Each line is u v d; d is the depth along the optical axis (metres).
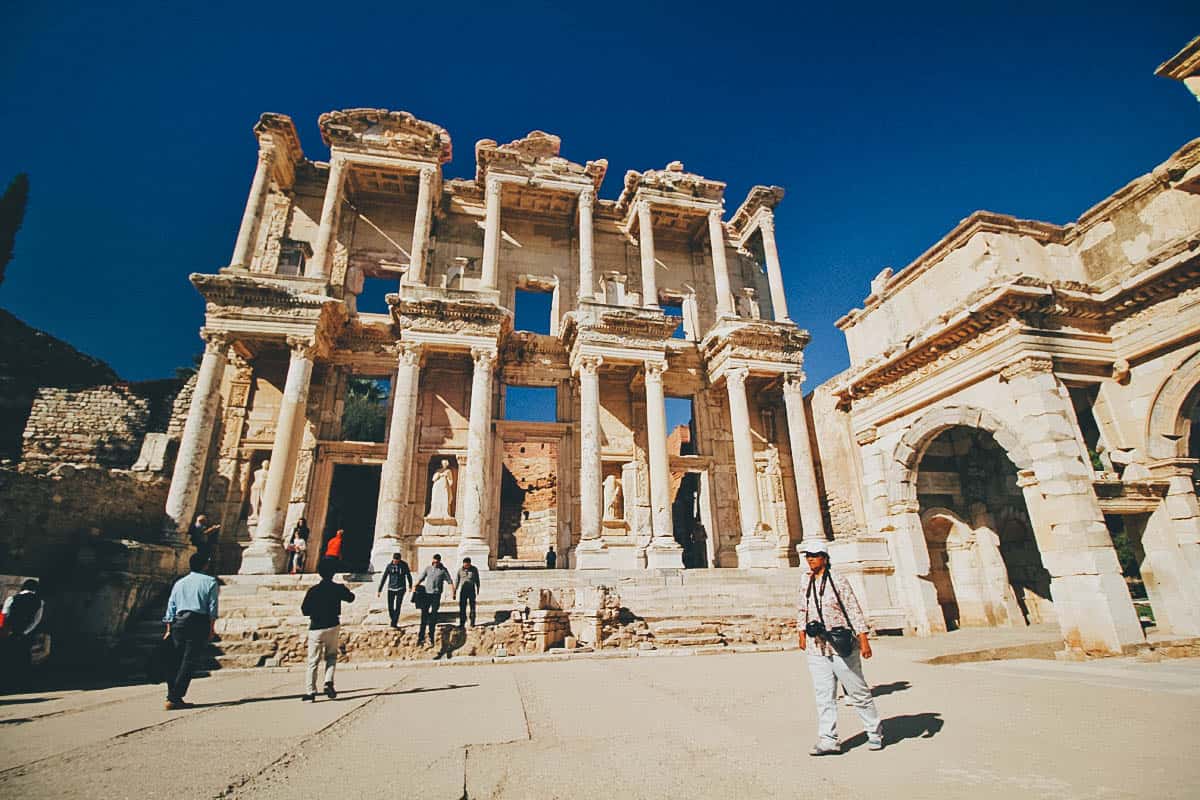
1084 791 4.23
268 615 15.45
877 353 21.17
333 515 30.34
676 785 4.40
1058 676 10.14
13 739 5.91
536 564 32.41
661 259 31.66
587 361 24.20
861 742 5.68
